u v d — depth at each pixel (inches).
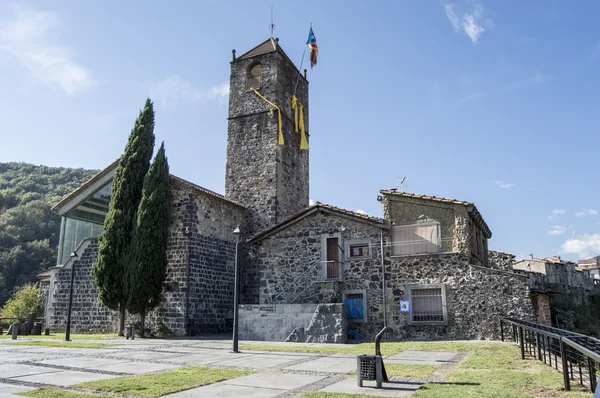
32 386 320.2
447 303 738.8
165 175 954.1
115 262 925.8
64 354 525.0
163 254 917.8
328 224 847.7
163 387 316.5
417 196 792.9
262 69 1267.2
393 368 408.8
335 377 370.3
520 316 691.4
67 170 4222.4
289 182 1250.6
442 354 524.1
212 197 1017.5
